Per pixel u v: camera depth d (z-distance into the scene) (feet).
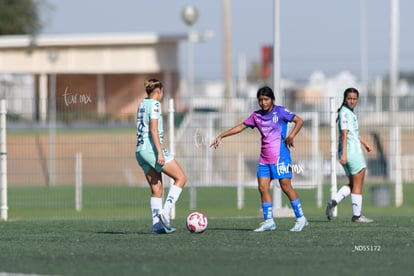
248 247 135.03
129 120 284.00
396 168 282.15
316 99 255.09
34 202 285.23
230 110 286.25
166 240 146.30
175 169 156.35
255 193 310.04
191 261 119.24
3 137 211.20
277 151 157.69
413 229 163.94
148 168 157.89
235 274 107.45
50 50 487.20
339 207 279.49
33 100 252.83
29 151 304.30
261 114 157.38
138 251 131.13
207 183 272.31
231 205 295.69
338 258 121.60
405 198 307.37
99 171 307.17
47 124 292.20
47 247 138.00
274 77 220.23
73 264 117.70
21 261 121.39
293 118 156.25
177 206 289.33
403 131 297.94
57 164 303.48
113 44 532.73
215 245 138.00
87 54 523.70
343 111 177.68
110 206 289.12
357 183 181.16
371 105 266.16
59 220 204.95
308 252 128.36
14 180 314.14
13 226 180.14
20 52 479.41
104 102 275.80
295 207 160.45
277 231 160.66
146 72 549.95
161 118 154.71
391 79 395.55
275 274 107.24
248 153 273.33
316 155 255.70
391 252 128.06
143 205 291.17
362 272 108.37
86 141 279.49
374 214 238.27
